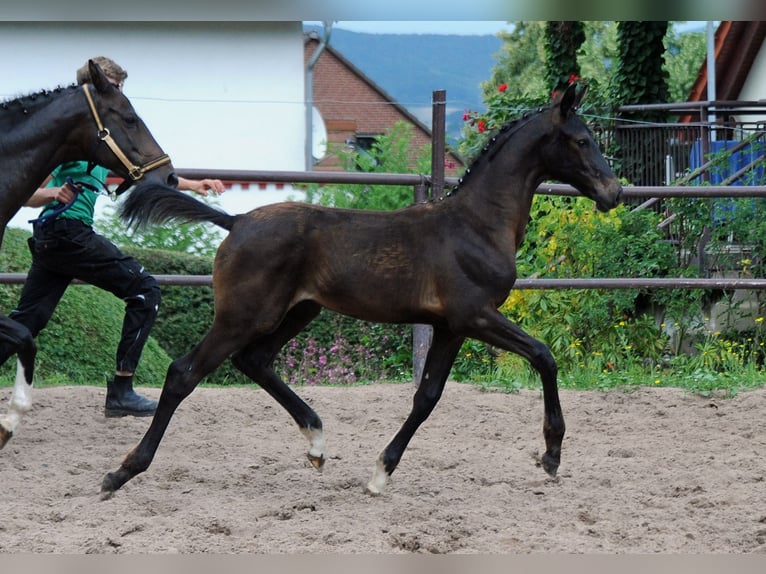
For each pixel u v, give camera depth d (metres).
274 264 7.04
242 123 24.94
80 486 7.52
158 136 24.83
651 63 22.17
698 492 7.54
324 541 6.34
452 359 7.57
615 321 13.07
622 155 20.59
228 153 24.98
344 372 12.79
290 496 7.46
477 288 7.14
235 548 6.19
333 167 26.72
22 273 11.38
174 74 24.73
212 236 18.03
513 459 8.52
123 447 8.73
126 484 7.62
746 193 11.06
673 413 10.03
